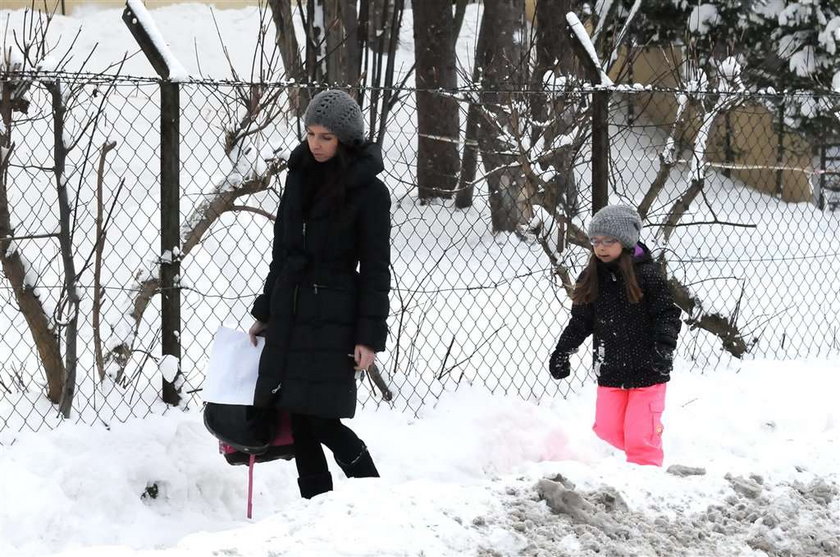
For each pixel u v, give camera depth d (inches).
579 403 435.8
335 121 289.0
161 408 378.0
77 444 337.7
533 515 270.4
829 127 856.9
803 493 312.5
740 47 1018.1
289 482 349.7
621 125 489.1
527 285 609.3
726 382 460.1
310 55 593.9
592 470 313.9
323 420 302.2
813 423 429.1
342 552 235.9
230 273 613.3
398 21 746.2
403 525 252.1
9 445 332.5
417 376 437.7
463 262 641.0
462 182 624.7
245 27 1418.6
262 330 310.7
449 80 882.1
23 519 299.6
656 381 356.5
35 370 439.5
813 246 842.8
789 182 938.1
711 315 496.1
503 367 469.1
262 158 401.1
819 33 1061.1
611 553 258.2
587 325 370.9
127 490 323.0
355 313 296.8
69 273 367.6
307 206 297.1
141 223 701.3
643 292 357.1
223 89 952.3
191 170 828.6
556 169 461.4
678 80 516.4
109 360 389.1
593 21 681.0
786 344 557.6
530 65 582.2
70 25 1314.0
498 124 471.2
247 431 301.9
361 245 295.7
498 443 385.4
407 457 365.4
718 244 837.2
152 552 235.6
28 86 361.1
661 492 300.5
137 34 371.6
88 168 791.7
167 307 379.2
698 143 485.4
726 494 303.9
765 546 275.4
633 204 479.5
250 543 239.9
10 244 359.6
